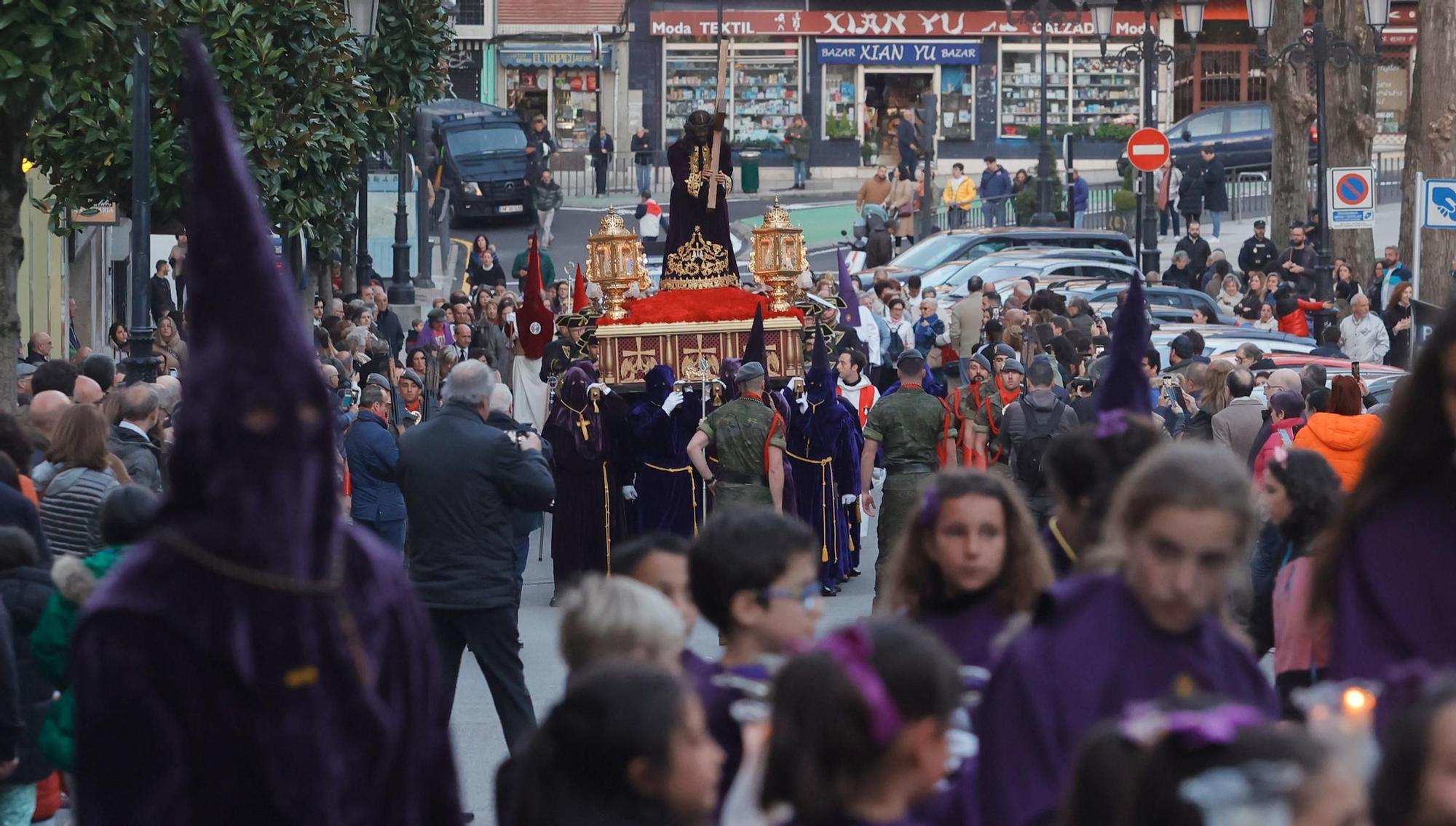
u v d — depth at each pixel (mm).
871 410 21766
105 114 26922
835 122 89312
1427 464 6824
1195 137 77062
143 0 20812
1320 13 43812
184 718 5938
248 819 6020
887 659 6098
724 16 88688
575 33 88812
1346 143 58250
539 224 72625
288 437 5941
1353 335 40312
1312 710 6367
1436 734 5102
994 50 88938
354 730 6133
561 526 23203
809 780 6078
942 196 77062
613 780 6211
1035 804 6363
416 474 14578
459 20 88875
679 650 7953
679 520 23094
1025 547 8148
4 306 20406
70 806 14250
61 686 11328
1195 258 55750
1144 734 5129
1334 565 7035
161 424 18484
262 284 5918
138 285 22812
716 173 28094
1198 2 48250
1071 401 22672
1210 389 23531
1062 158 88688
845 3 88688
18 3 18578
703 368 26156
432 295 53688
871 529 29625
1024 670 6512
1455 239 46250
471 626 14648
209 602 5945
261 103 29078
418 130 55438
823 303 28500
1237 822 4840
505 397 20344
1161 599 6367
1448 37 47438
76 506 14211
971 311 40156
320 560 6090
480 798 14672
